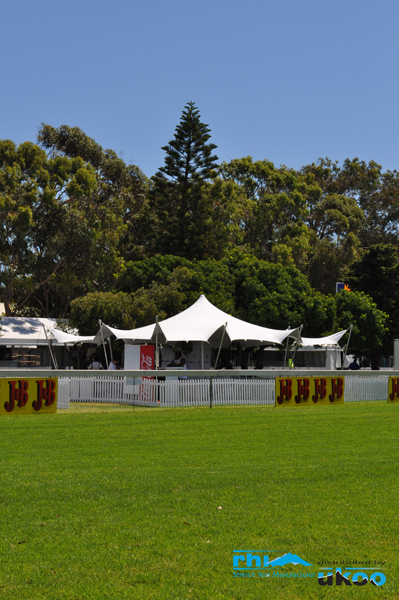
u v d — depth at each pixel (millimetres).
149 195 51750
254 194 66375
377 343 36906
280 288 34188
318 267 60656
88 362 33125
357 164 74750
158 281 35781
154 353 22938
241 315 33969
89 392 21344
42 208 44062
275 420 14703
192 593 4156
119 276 39781
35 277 45062
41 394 15828
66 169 46406
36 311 54906
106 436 11695
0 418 14883
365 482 7461
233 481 7477
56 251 43531
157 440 11172
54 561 4719
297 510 6164
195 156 51000
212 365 29125
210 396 18609
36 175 44469
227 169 67000
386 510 6152
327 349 34656
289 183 63094
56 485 7246
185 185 50250
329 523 5711
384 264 44594
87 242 44062
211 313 24859
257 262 36031
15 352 41531
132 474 7902
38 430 12586
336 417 15438
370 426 13461
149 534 5379
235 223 55969
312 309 34438
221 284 34438
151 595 4113
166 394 18859
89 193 47250
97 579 4379
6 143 44656
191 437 11586
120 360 32750
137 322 32500
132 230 57062
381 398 22125
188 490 7012
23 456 9320
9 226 42000
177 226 50625
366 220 74250
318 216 65625
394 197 73750
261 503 6438
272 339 23734
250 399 20047
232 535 5359
